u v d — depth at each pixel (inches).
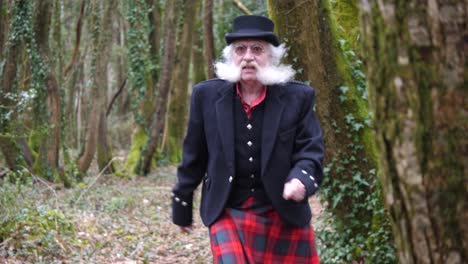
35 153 600.1
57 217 320.5
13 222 282.7
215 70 138.6
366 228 223.8
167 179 783.1
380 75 71.8
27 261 258.5
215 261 126.9
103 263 281.3
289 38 219.3
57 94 584.4
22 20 560.4
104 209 454.9
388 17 69.8
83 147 993.5
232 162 128.3
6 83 550.0
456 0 67.3
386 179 74.9
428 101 68.9
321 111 222.8
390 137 72.2
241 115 130.0
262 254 127.3
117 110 1382.9
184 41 904.3
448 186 69.4
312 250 133.8
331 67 222.2
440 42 67.7
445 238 70.4
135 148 831.1
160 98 793.6
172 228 401.7
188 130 134.8
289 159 128.0
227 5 930.7
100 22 778.2
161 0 867.4
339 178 223.9
